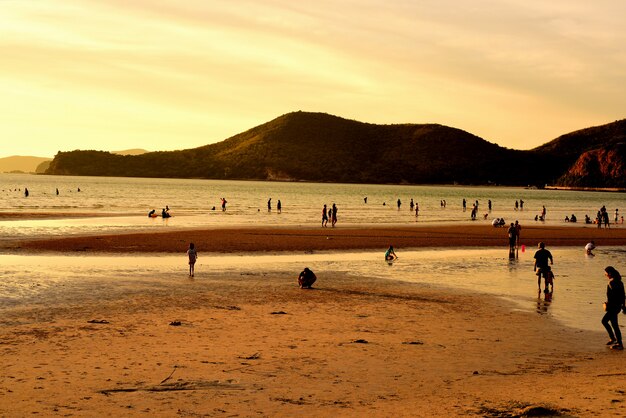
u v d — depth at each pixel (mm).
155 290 21328
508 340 14969
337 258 32844
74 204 90688
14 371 11391
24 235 40594
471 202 139875
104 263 28406
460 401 10062
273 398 10195
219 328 15555
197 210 81688
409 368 12250
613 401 9984
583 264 32281
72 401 9805
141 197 124875
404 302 20062
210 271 26625
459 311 18656
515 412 9367
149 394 10273
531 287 23844
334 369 12070
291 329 15641
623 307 14359
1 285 21672
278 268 28156
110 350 13117
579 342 14891
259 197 141125
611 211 110062
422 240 44031
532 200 166750
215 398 10141
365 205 110938
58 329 15070
